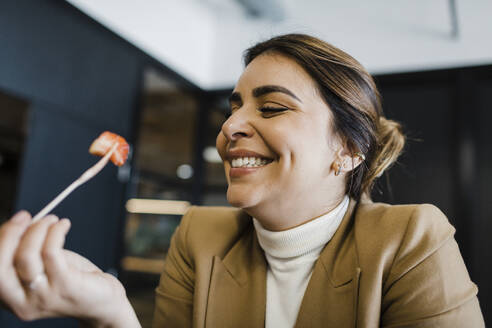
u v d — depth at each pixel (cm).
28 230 42
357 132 66
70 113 249
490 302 278
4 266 40
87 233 258
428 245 60
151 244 319
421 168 310
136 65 308
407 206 67
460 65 308
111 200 279
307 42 66
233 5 391
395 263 61
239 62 393
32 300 42
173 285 77
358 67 68
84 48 261
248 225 79
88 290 44
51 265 41
